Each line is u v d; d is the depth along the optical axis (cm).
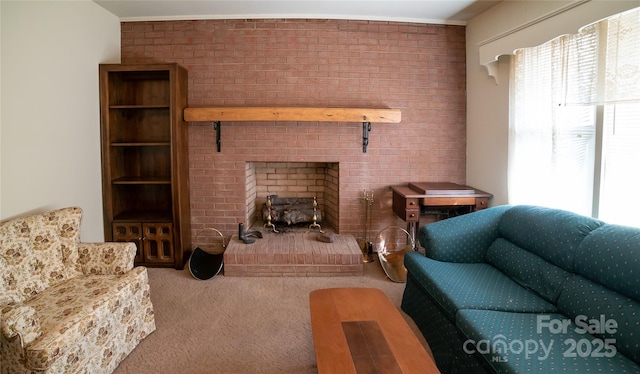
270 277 346
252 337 246
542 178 286
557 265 214
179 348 233
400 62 390
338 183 400
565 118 263
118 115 381
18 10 254
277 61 384
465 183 405
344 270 348
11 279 208
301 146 391
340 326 182
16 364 162
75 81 315
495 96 347
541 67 286
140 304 239
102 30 353
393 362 153
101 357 198
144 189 405
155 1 340
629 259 171
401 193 358
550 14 260
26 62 261
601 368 149
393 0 337
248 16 376
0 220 240
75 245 246
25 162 261
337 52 385
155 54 383
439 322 225
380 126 394
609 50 226
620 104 224
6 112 245
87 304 197
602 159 238
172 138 354
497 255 256
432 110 397
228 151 389
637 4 198
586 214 250
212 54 382
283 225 428
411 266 267
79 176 322
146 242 364
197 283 331
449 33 392
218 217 397
